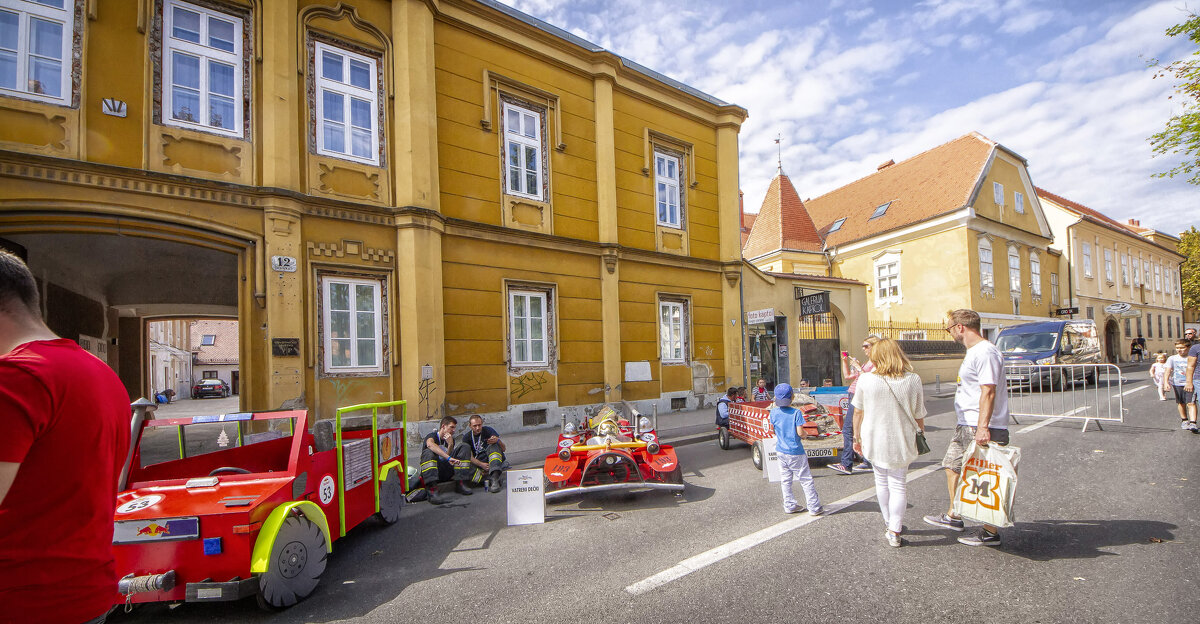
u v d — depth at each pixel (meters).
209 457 4.93
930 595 3.48
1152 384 17.03
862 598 3.48
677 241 14.80
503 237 11.27
